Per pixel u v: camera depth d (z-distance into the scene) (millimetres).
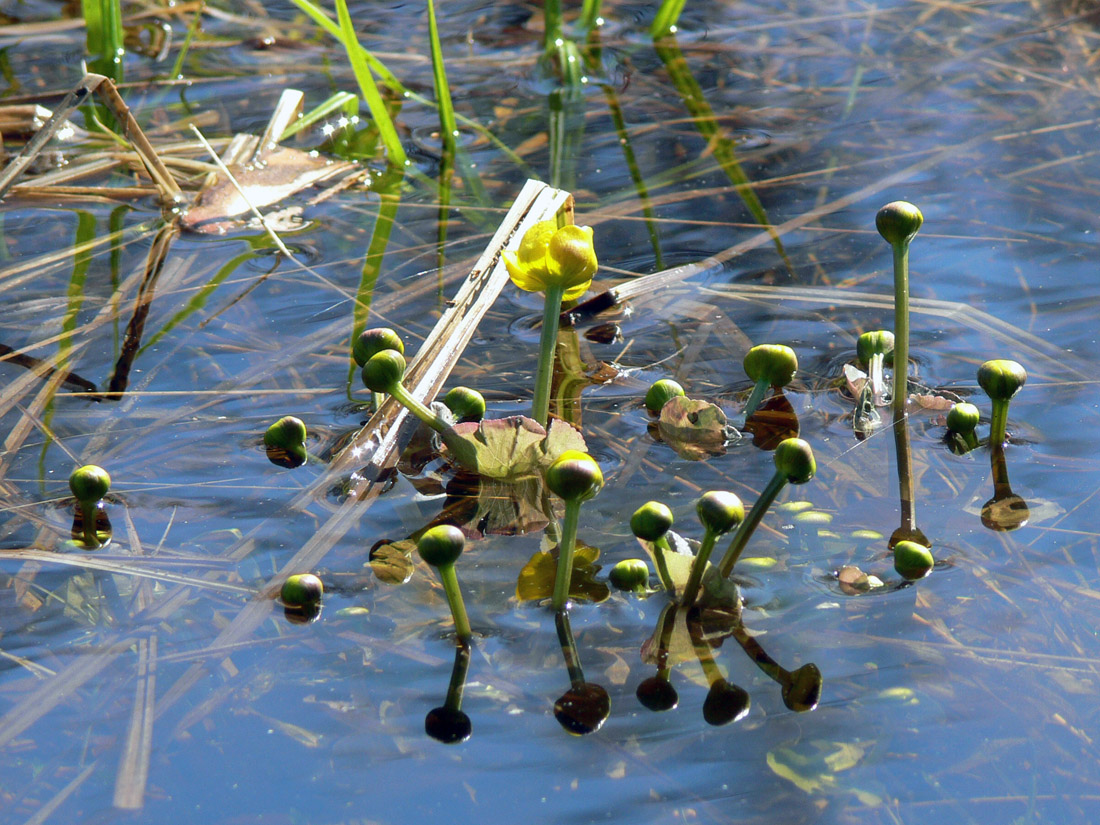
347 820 791
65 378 935
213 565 856
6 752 804
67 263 1004
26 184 1050
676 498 876
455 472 897
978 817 788
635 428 910
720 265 993
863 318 955
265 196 1054
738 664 822
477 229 1026
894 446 895
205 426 914
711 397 923
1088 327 937
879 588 840
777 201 1035
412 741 806
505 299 991
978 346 934
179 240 1023
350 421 916
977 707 809
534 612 839
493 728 808
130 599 844
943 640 825
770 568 849
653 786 795
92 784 797
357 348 905
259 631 834
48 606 842
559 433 885
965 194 1026
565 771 799
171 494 883
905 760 798
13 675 822
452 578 825
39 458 898
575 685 818
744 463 891
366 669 823
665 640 829
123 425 913
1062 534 853
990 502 867
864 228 1010
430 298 978
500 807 792
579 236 885
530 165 1074
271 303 978
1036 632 825
